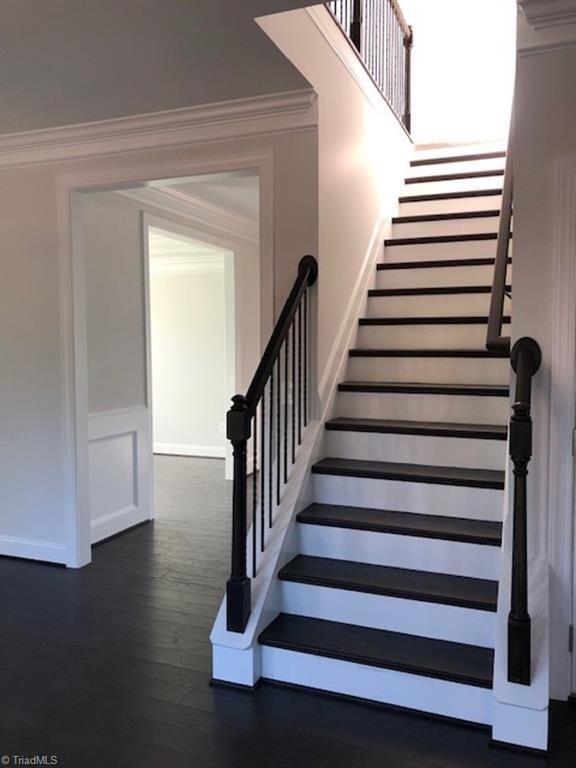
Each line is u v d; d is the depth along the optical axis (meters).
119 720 2.22
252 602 2.51
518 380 2.18
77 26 2.33
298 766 1.98
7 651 2.71
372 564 2.75
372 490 2.96
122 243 4.47
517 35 2.30
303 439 3.15
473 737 2.13
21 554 3.88
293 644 2.42
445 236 4.35
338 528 2.80
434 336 3.75
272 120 3.11
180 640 2.81
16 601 3.25
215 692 2.40
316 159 3.06
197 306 7.65
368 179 4.12
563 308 2.29
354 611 2.57
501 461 2.96
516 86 2.31
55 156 3.58
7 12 2.22
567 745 2.08
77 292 3.66
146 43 2.47
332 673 2.38
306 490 3.00
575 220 2.25
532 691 2.04
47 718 2.23
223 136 3.20
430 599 2.43
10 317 3.80
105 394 4.32
